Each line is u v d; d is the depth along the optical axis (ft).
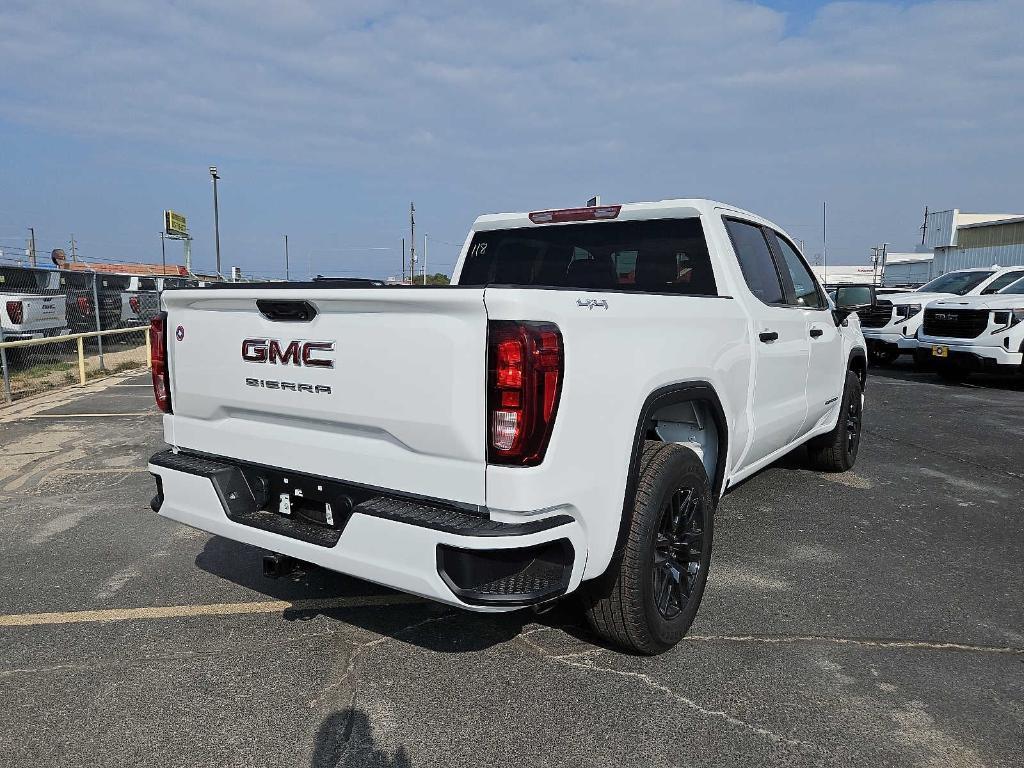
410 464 8.87
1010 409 33.19
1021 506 18.47
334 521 9.82
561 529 8.48
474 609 8.11
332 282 10.59
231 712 9.64
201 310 10.94
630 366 9.54
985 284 45.32
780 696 9.96
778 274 16.08
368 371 9.00
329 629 11.93
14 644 11.46
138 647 11.36
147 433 27.43
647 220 14.57
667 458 10.59
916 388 40.45
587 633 11.70
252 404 10.41
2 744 9.00
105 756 8.77
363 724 9.37
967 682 10.34
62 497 19.27
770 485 20.25
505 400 8.07
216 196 96.12
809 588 13.44
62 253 100.12
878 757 8.72
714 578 13.88
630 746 8.93
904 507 18.33
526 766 8.58
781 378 15.31
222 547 15.67
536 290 8.20
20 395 37.50
